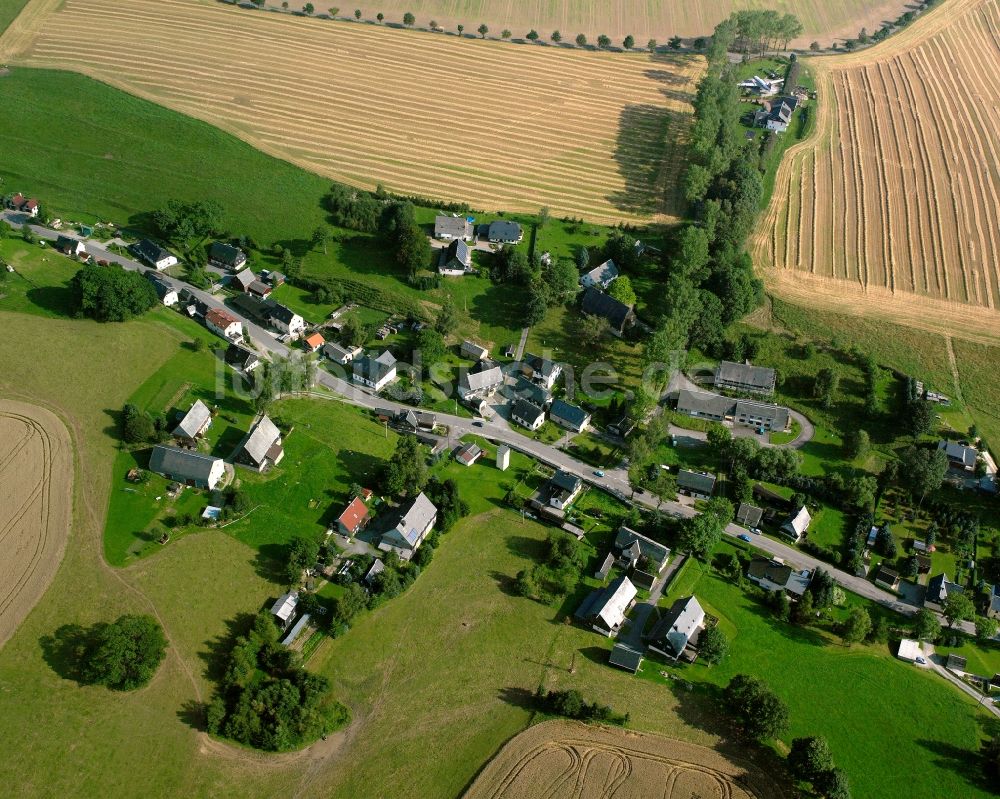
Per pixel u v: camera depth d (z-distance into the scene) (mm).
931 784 104062
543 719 106938
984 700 114375
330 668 109750
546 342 168250
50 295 157250
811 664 116875
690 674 114062
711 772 102875
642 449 140250
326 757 100875
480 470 141000
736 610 123375
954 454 146750
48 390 138375
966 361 170000
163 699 102438
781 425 154500
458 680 110312
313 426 142875
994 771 105312
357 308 172500
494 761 101938
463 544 128500
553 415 152125
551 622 118688
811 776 100188
